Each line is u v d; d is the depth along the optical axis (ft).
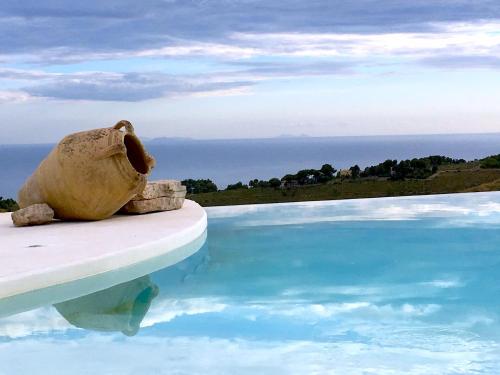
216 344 9.48
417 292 11.52
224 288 11.68
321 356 9.04
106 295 11.08
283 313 10.59
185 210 17.40
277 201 28.58
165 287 11.64
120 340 9.55
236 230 16.51
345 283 12.00
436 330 9.96
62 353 9.04
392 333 9.88
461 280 12.15
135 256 12.30
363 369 8.54
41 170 15.83
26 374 8.27
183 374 8.32
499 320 10.32
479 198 20.97
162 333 9.80
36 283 10.71
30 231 14.48
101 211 15.64
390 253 13.94
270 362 8.79
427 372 8.46
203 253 14.03
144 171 16.43
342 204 20.44
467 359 8.93
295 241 15.10
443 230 16.05
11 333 9.68
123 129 15.98
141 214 16.70
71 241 12.92
